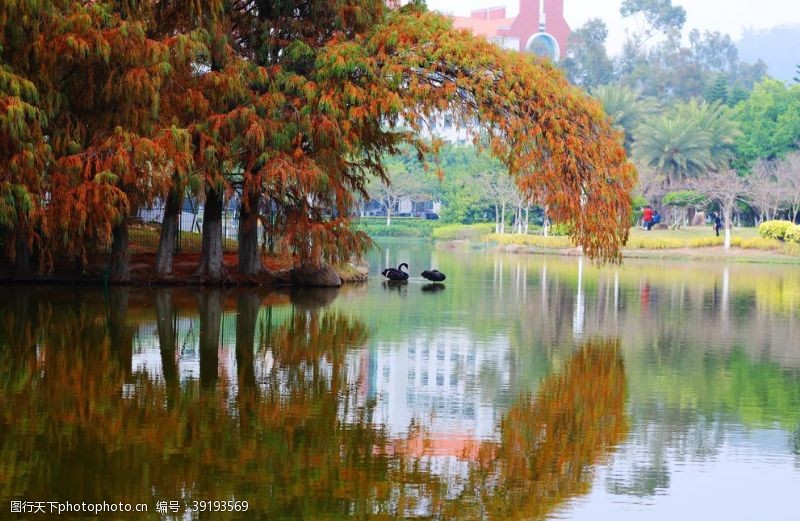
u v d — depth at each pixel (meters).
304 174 24.55
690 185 76.50
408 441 10.84
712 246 66.75
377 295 27.75
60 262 27.62
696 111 83.00
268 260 32.22
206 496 8.89
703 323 22.19
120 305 22.47
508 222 85.19
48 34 21.94
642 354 17.20
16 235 24.39
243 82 24.92
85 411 11.78
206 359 15.58
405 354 16.61
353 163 28.52
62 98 22.75
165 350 16.33
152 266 28.52
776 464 10.16
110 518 8.29
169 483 9.20
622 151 26.23
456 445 10.72
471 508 8.73
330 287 30.08
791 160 73.12
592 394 13.51
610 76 128.38
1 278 27.17
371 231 88.50
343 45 24.91
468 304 25.64
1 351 15.80
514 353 17.03
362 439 10.87
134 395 12.75
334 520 8.36
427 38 25.61
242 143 24.83
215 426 11.24
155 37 25.08
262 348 16.84
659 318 23.12
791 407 12.83
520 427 11.55
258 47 26.77
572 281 35.84
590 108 26.30
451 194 86.81
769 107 88.56
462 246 70.06
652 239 67.44
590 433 11.33
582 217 25.77
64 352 15.84
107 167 22.28
